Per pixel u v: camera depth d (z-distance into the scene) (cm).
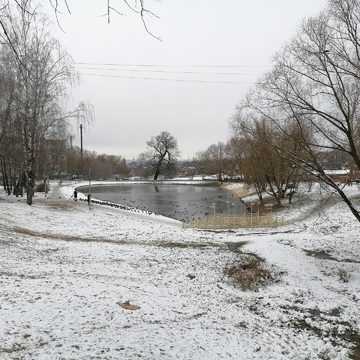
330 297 1334
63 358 650
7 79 2548
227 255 1934
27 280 1126
